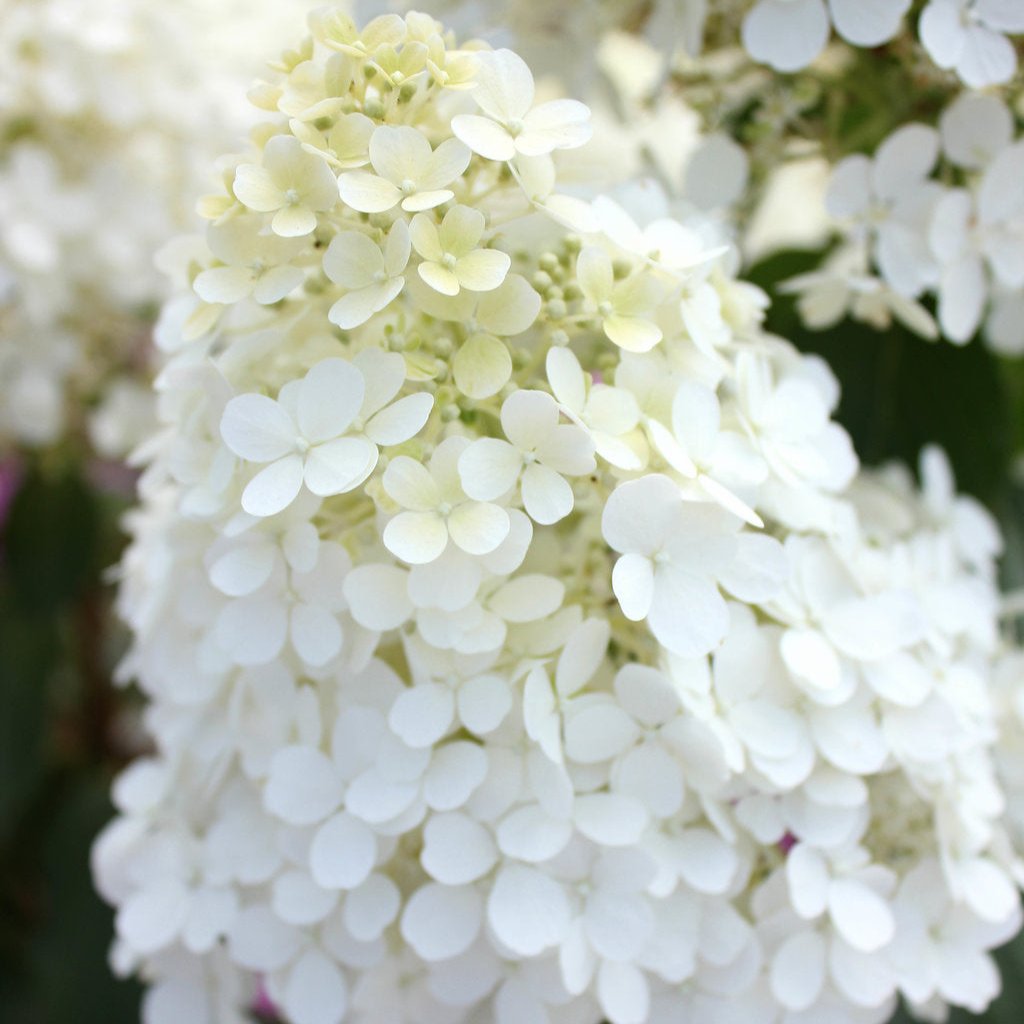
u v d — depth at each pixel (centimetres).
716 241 40
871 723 38
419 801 36
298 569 36
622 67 64
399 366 35
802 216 67
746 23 41
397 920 38
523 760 36
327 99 35
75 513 67
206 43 62
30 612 66
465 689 35
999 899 39
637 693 36
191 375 37
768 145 46
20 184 57
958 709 39
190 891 40
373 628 35
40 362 60
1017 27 40
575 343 39
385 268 35
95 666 71
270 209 35
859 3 40
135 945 40
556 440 34
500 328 35
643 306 36
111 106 58
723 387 40
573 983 35
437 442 36
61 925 63
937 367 48
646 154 48
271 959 38
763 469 37
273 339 37
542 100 48
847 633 38
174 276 40
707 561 35
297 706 38
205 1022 41
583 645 35
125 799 43
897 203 42
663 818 36
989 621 42
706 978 37
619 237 37
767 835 37
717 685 37
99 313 64
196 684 40
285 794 37
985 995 39
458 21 47
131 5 58
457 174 35
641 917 35
